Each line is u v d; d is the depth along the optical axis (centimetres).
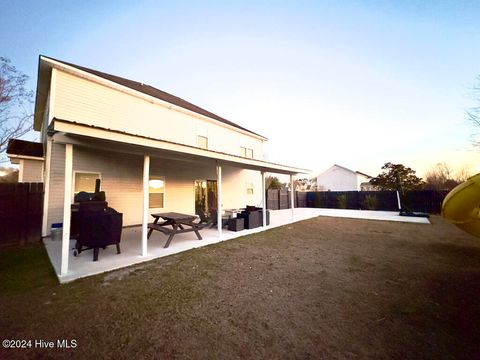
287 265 413
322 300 282
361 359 180
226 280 341
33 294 285
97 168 737
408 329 223
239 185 1389
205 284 324
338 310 258
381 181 1884
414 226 857
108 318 233
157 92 1115
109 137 370
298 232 733
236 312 250
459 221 464
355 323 232
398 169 1823
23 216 566
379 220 1023
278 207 1658
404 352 189
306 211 1462
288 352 188
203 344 196
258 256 467
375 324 231
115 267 387
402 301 280
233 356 182
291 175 1013
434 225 880
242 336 208
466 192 409
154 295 287
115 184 781
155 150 489
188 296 287
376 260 446
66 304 260
